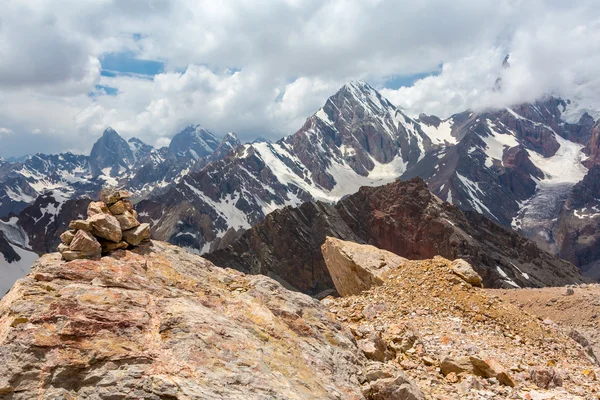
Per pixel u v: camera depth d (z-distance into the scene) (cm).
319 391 1265
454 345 2244
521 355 2300
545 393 1703
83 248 1617
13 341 1070
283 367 1298
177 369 1124
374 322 2594
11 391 990
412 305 2945
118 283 1470
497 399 1580
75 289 1331
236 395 1094
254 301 1662
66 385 1035
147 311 1336
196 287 1688
